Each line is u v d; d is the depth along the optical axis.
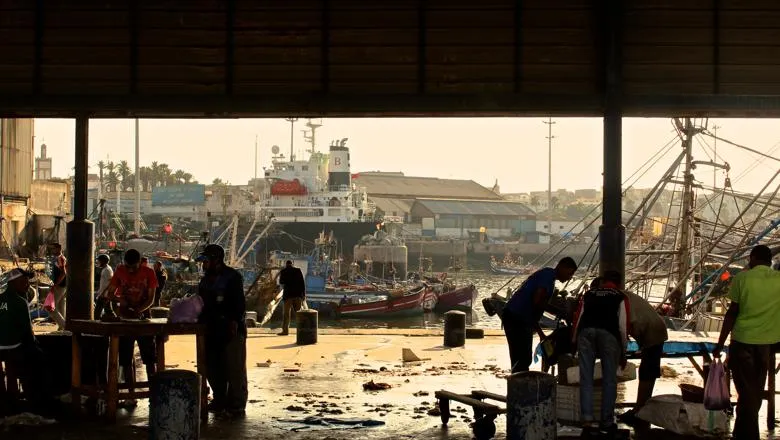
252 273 62.03
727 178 30.83
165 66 13.16
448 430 10.20
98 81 13.15
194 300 10.41
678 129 30.56
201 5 13.17
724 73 12.91
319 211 104.75
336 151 108.75
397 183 171.88
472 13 13.09
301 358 16.75
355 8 13.12
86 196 13.72
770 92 12.88
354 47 13.10
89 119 13.78
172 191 143.12
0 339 10.44
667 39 12.93
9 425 10.16
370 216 115.19
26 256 55.12
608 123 12.70
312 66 13.11
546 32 13.03
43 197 66.38
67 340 11.33
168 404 8.34
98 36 13.19
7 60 13.14
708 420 9.77
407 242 134.88
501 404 11.70
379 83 13.09
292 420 10.68
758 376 9.30
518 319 10.54
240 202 114.56
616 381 9.47
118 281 11.39
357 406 11.68
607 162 12.63
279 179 105.88
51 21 13.18
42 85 13.15
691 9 12.92
